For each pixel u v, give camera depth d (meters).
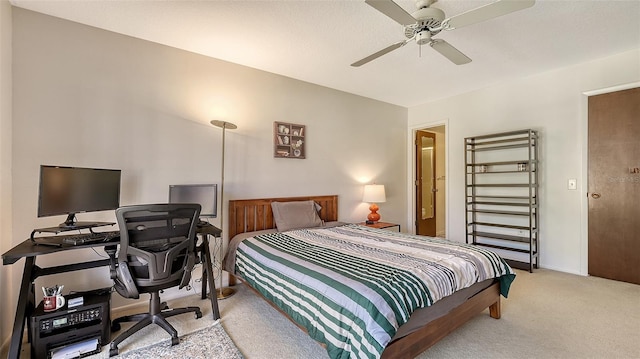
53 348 1.81
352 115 4.31
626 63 2.96
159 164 2.72
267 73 3.43
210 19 2.32
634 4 2.12
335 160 4.11
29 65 2.18
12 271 2.08
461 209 4.36
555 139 3.46
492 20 2.34
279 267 2.07
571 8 2.18
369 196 4.16
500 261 2.23
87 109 2.39
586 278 3.19
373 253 2.19
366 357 1.31
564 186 3.41
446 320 1.78
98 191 2.15
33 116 2.18
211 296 2.37
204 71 2.98
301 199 3.69
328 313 1.55
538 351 1.85
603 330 2.10
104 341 1.95
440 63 3.22
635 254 2.99
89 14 2.25
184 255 2.12
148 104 2.67
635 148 2.98
